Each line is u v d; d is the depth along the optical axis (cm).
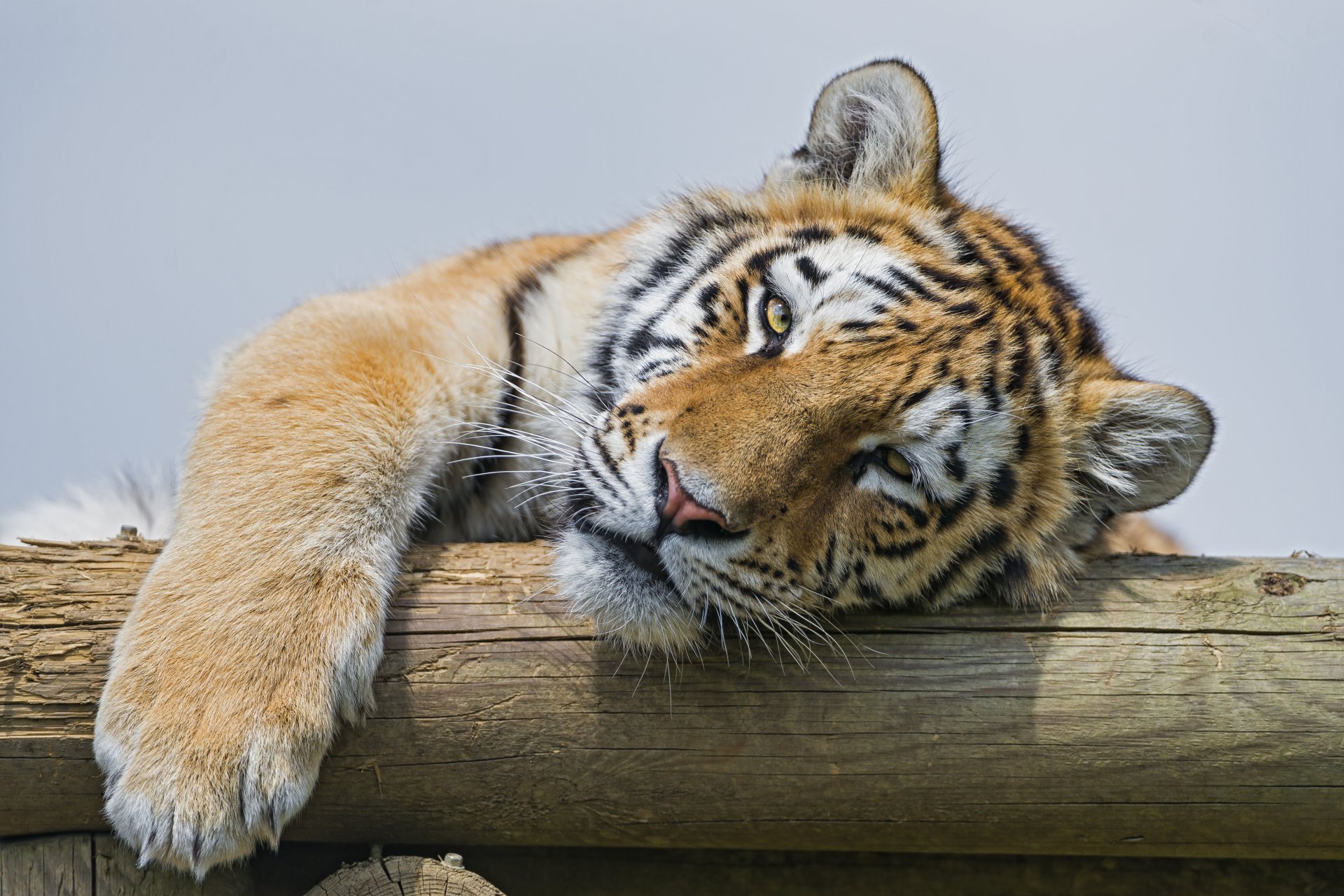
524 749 664
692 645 703
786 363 779
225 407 824
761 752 669
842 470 762
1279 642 672
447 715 663
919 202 903
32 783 645
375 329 898
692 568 713
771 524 725
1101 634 689
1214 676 664
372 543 741
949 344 794
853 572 768
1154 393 835
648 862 740
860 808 671
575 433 829
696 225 939
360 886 647
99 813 649
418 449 837
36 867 653
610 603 693
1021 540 807
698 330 862
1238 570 711
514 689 670
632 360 904
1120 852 695
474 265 1055
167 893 655
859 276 812
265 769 618
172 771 613
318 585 689
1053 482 831
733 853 746
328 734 644
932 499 780
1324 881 742
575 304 972
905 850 702
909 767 666
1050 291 899
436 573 717
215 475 764
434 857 695
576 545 732
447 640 682
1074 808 666
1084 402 850
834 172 929
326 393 827
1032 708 666
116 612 676
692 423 738
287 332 898
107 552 709
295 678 643
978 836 683
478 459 933
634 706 671
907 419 763
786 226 895
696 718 672
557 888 732
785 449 731
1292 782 652
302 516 732
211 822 607
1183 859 746
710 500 706
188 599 674
